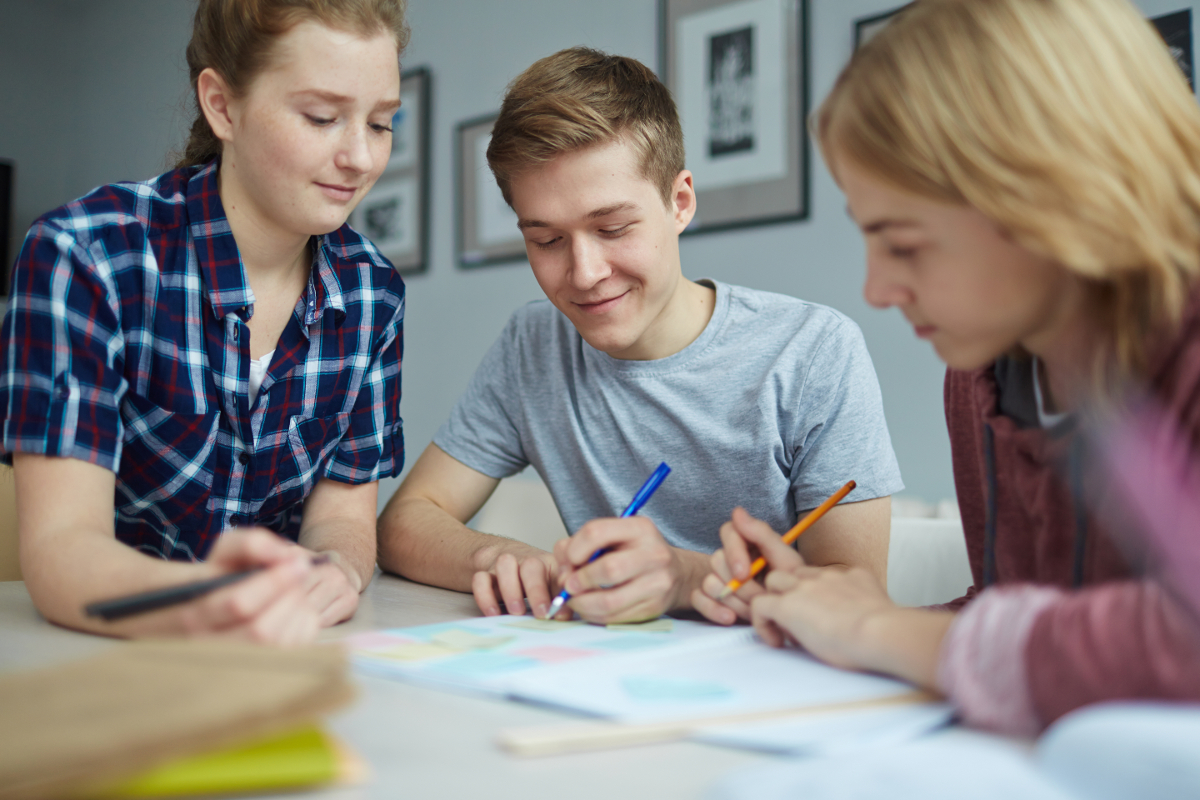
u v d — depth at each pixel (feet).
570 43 8.01
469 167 8.70
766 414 3.57
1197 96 5.24
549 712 1.57
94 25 12.83
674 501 3.78
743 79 6.85
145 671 1.29
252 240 3.11
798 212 6.56
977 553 2.76
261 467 3.31
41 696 1.20
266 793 1.16
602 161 3.04
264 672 1.26
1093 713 1.13
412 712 1.57
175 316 3.03
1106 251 1.62
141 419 3.06
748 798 1.07
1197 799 0.98
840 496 2.69
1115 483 1.78
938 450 5.99
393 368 3.67
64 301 2.69
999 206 1.62
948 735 1.45
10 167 12.28
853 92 1.82
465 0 8.80
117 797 1.06
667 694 1.61
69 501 2.57
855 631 1.79
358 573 3.15
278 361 3.28
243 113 2.81
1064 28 1.68
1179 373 1.59
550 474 3.99
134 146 12.17
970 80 1.68
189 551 3.30
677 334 3.70
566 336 3.98
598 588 2.51
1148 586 1.40
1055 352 1.93
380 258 3.62
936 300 1.77
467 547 3.34
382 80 2.82
